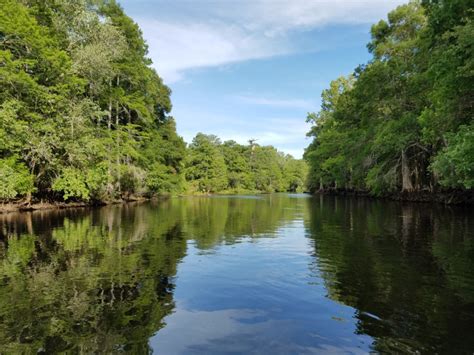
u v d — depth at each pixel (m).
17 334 4.91
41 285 7.05
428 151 27.80
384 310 5.69
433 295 6.34
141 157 34.75
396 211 22.84
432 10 18.17
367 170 35.66
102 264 8.78
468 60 12.38
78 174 24.50
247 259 9.35
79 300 6.22
